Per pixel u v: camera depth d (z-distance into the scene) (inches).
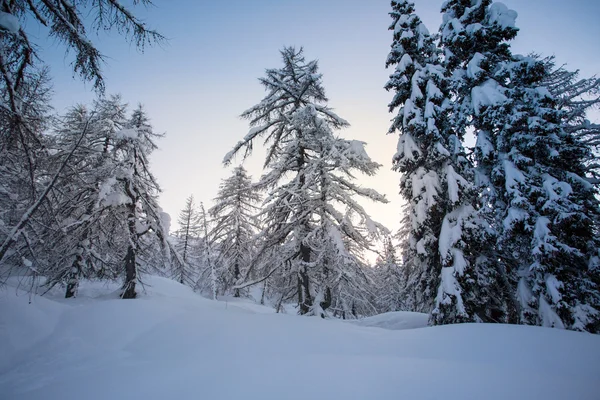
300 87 498.9
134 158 630.5
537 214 377.4
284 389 149.5
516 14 429.1
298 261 438.9
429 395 141.4
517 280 439.8
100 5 242.7
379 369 178.1
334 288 439.8
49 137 389.4
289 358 203.3
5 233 242.5
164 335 267.3
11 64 236.1
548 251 344.2
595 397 142.0
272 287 512.1
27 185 287.4
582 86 537.3
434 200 422.0
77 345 251.8
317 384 155.2
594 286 351.3
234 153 487.5
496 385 154.6
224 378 167.3
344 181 461.4
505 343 232.8
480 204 457.4
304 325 291.3
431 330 287.6
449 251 401.7
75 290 603.8
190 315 314.0
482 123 435.5
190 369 186.5
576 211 354.9
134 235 603.5
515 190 381.1
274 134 517.3
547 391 147.8
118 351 243.9
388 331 305.7
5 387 178.7
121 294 595.5
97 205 510.9
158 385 161.8
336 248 391.9
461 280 393.1
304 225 465.7
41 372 202.8
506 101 391.9
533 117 385.4
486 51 463.5
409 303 1087.0
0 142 240.8
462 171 454.3
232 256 960.3
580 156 386.0
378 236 415.5
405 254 903.1
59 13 233.5
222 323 289.1
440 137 433.7
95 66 262.7
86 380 178.7
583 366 188.9
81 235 583.8
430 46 496.1
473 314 394.3
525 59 405.4
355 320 669.9
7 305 276.5
